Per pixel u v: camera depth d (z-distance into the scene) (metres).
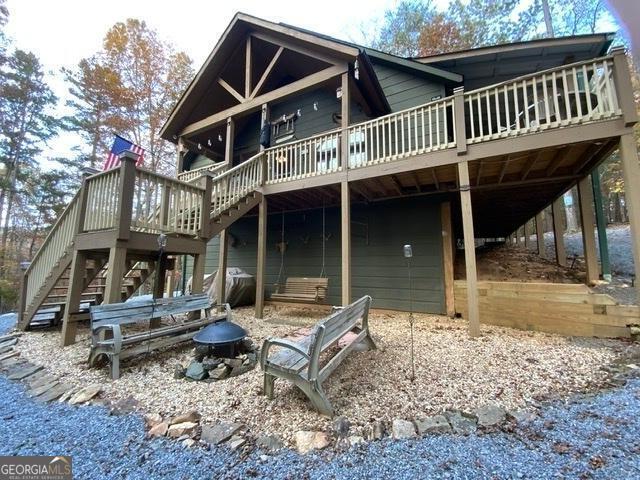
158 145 17.22
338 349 3.78
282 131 9.30
